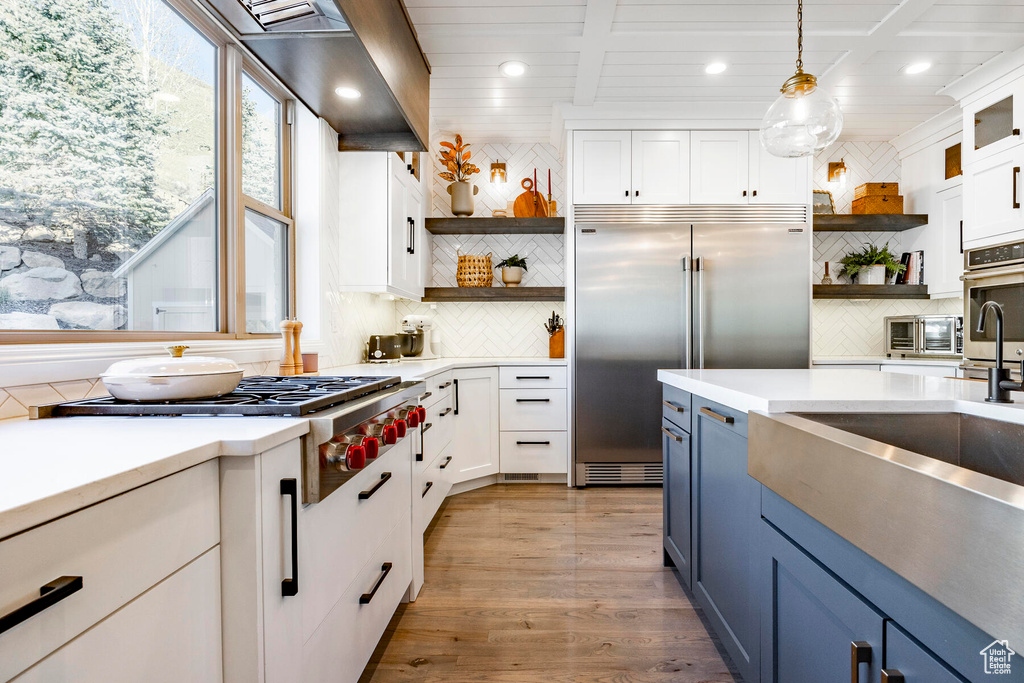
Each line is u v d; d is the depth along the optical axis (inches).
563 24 96.8
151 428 35.4
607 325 133.3
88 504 21.9
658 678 57.4
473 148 159.3
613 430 133.2
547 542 95.6
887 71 115.4
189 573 29.0
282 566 35.3
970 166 121.3
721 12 92.9
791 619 43.0
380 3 74.1
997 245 114.0
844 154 158.9
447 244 157.2
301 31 63.4
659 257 132.8
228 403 43.2
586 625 68.0
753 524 50.4
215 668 31.5
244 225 77.9
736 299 132.6
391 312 148.9
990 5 91.5
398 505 65.2
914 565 25.5
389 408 56.6
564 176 146.3
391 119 94.6
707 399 63.9
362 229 105.7
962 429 46.9
